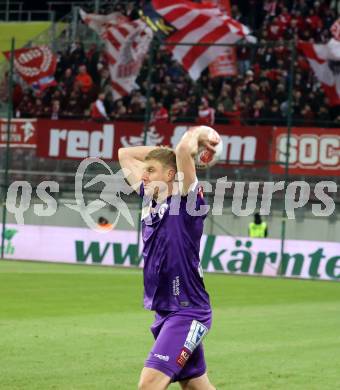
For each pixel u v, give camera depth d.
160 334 17.95
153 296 18.31
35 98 87.81
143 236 18.61
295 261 69.50
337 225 73.19
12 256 77.31
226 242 71.62
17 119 78.06
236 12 94.00
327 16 90.50
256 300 52.41
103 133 75.56
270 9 92.94
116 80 80.75
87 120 78.38
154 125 74.00
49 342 34.75
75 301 49.00
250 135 72.00
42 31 109.06
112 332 37.75
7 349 32.97
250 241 70.94
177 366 17.67
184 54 77.12
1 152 81.31
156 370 17.58
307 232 74.44
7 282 58.25
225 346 34.91
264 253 70.31
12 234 77.56
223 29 81.88
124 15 96.81
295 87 80.31
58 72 87.69
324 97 77.88
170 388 26.55
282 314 45.84
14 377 27.75
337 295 56.56
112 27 80.62
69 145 76.56
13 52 75.88
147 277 18.45
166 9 83.31
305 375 29.30
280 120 72.81
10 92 75.75
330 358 32.69
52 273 65.38
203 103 77.50
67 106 85.38
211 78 82.38
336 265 68.25
